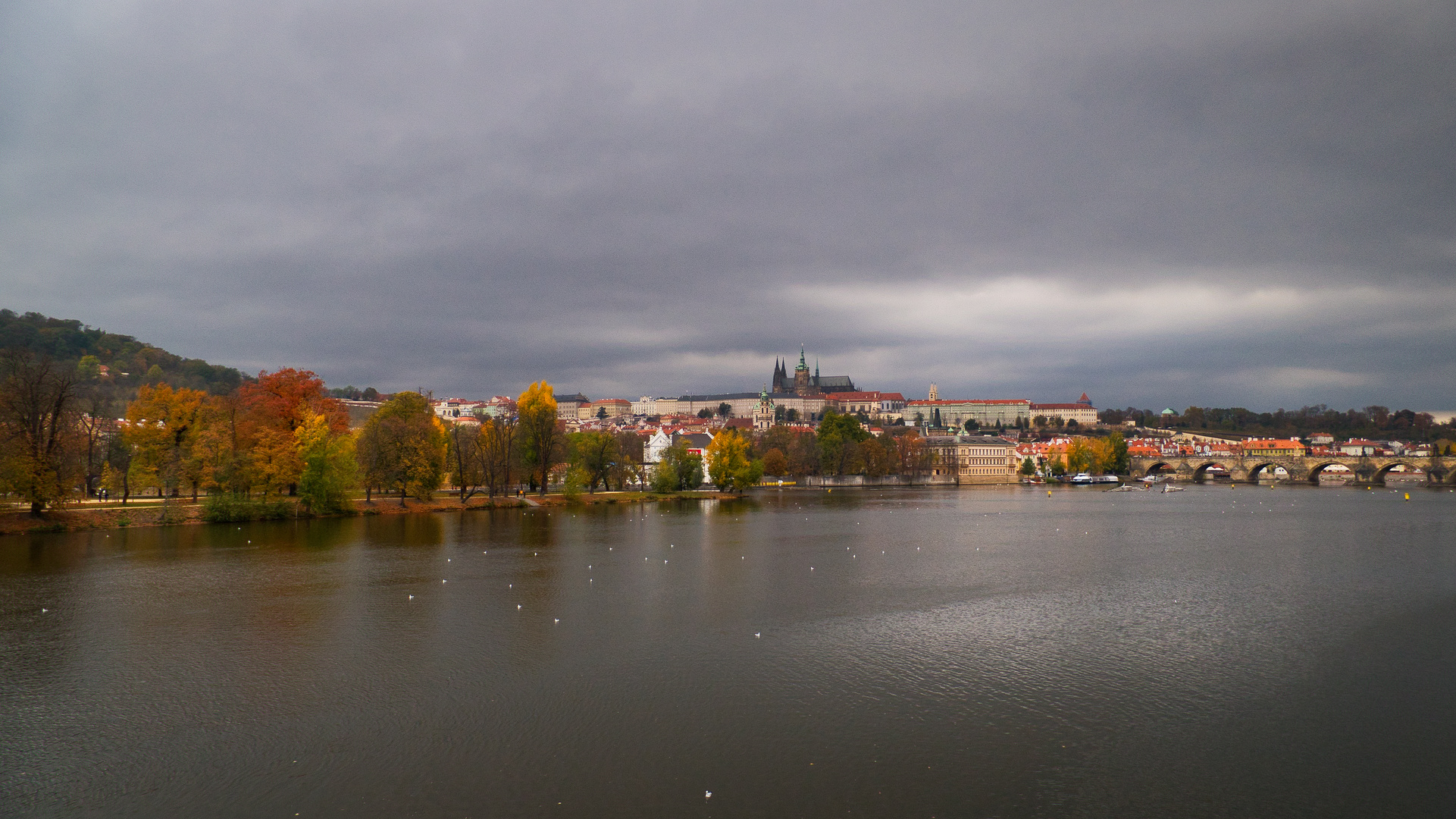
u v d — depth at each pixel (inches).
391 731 1966.0
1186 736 1955.0
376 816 1577.3
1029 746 1892.2
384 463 6948.8
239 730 1968.5
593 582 3759.8
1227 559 4621.1
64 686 2265.0
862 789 1683.1
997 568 4239.7
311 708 2105.1
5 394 5027.1
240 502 5944.9
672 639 2751.0
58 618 2992.1
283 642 2687.0
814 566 4252.0
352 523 6136.8
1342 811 1617.9
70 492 5285.4
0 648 2613.2
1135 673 2405.3
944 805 1617.9
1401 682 2343.8
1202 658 2559.1
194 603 3245.6
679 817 1565.0
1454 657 2583.7
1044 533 6018.7
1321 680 2352.4
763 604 3292.3
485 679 2327.8
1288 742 1930.4
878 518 7357.3
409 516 6840.6
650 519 6963.6
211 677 2341.3
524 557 4493.1
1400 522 7052.2
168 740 1911.9
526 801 1633.9
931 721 2033.7
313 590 3518.7
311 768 1774.1
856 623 2997.0
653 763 1798.7
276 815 1581.0
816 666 2465.6
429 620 2989.7
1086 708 2127.2
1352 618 3093.0
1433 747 1903.3
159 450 6048.2
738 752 1856.5
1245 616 3129.9
